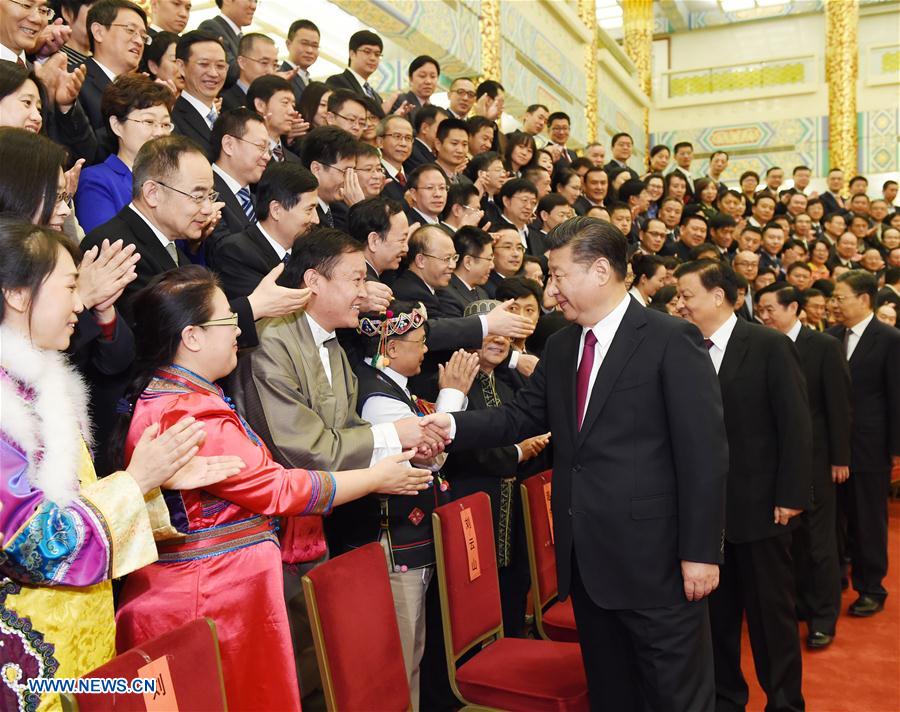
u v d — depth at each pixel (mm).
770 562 2936
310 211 2689
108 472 1921
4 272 1431
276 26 8031
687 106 16922
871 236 9930
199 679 1519
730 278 3094
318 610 1868
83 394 1596
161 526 1696
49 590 1431
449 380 2801
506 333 2994
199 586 1749
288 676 1796
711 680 2209
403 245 3135
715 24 16891
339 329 2750
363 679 1947
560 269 2271
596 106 13031
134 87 2592
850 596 4664
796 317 4164
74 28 3445
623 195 7004
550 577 3016
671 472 2197
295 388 2182
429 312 3250
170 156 2246
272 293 2111
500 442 2551
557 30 11625
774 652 2916
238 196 3145
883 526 4375
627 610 2186
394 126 4629
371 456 2275
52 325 1484
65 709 1260
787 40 16469
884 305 6273
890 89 15602
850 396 4055
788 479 2895
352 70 5629
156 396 1796
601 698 2285
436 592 2854
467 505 2566
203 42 3592
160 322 1815
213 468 1705
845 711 3137
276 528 1977
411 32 7945
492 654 2537
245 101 4371
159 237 2279
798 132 16109
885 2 15719
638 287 5168
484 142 5758
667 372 2178
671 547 2172
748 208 9453
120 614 1744
